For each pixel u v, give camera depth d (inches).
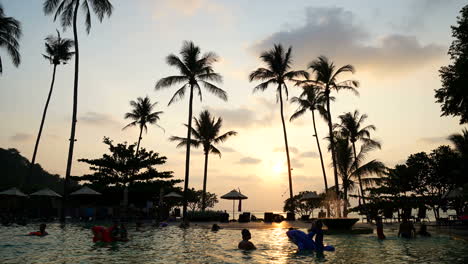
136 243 560.1
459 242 575.8
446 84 847.1
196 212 1309.1
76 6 1170.0
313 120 1696.6
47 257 398.6
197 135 1744.6
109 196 1630.2
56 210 1476.4
